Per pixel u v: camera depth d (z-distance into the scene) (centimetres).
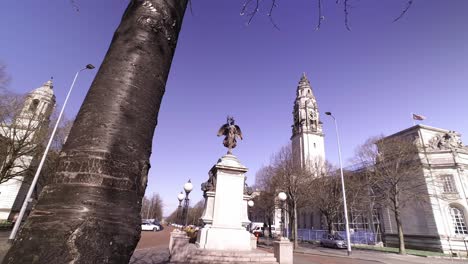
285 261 1132
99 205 107
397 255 2317
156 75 148
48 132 2333
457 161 3103
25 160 2366
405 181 2867
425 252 2730
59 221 101
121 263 107
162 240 2588
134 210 120
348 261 1766
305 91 7344
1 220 3045
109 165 115
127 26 153
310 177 3294
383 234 3484
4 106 2025
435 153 3244
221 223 1271
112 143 120
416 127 3747
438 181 3058
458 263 1941
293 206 2848
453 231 2897
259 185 4053
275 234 4772
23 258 95
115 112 127
